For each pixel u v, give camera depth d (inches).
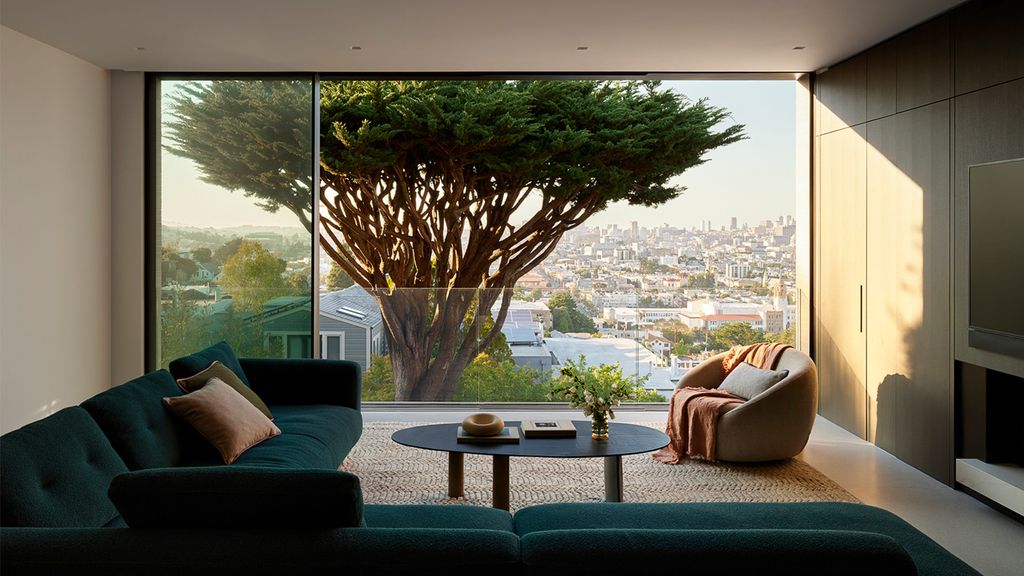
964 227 180.7
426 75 259.3
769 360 221.0
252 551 75.4
